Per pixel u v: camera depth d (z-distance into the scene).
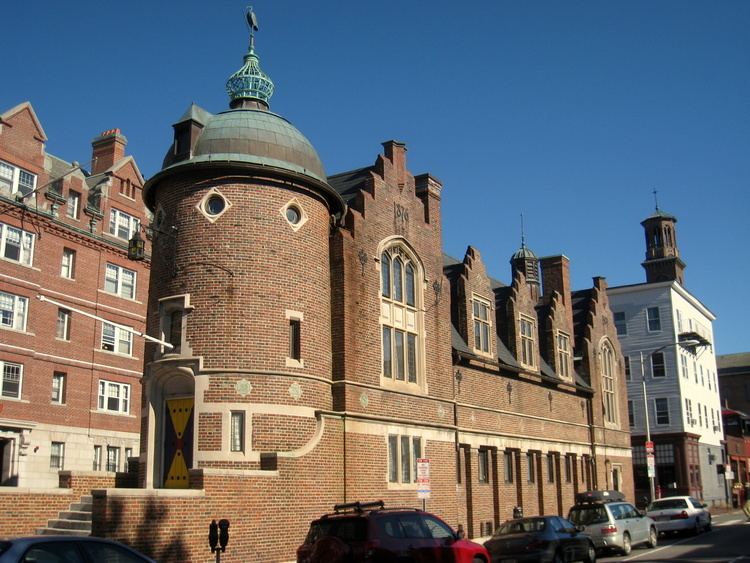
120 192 46.38
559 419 39.94
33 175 40.44
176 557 18.17
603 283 48.72
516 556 20.47
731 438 75.25
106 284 44.38
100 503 17.00
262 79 26.56
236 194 23.30
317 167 25.14
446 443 29.22
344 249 25.61
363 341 25.80
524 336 38.09
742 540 29.86
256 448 21.77
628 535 26.11
